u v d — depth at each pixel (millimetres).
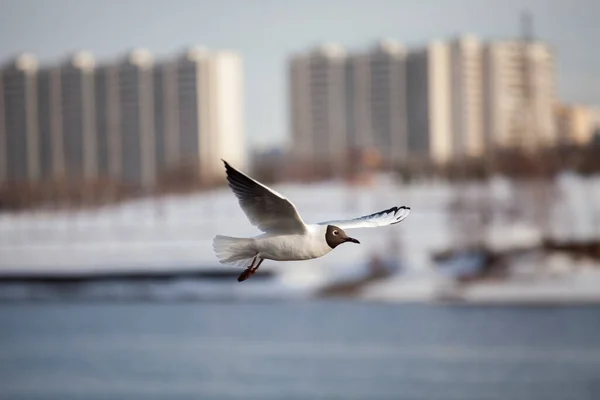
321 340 68062
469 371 56906
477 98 196125
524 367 57344
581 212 105062
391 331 70938
